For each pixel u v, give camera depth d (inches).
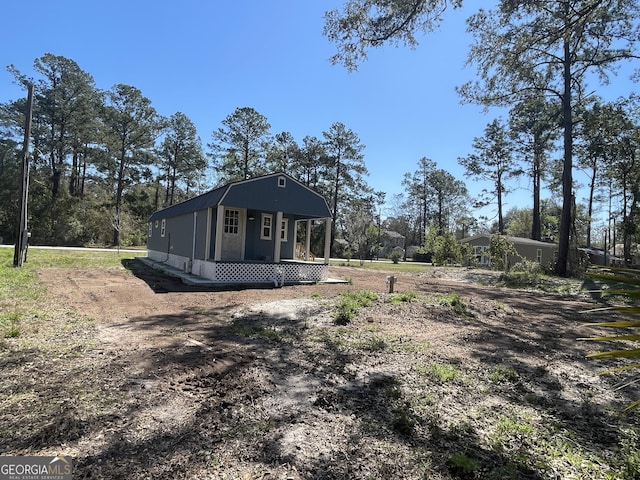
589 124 735.7
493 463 95.8
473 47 460.8
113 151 1333.7
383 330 234.7
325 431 107.1
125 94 1304.1
